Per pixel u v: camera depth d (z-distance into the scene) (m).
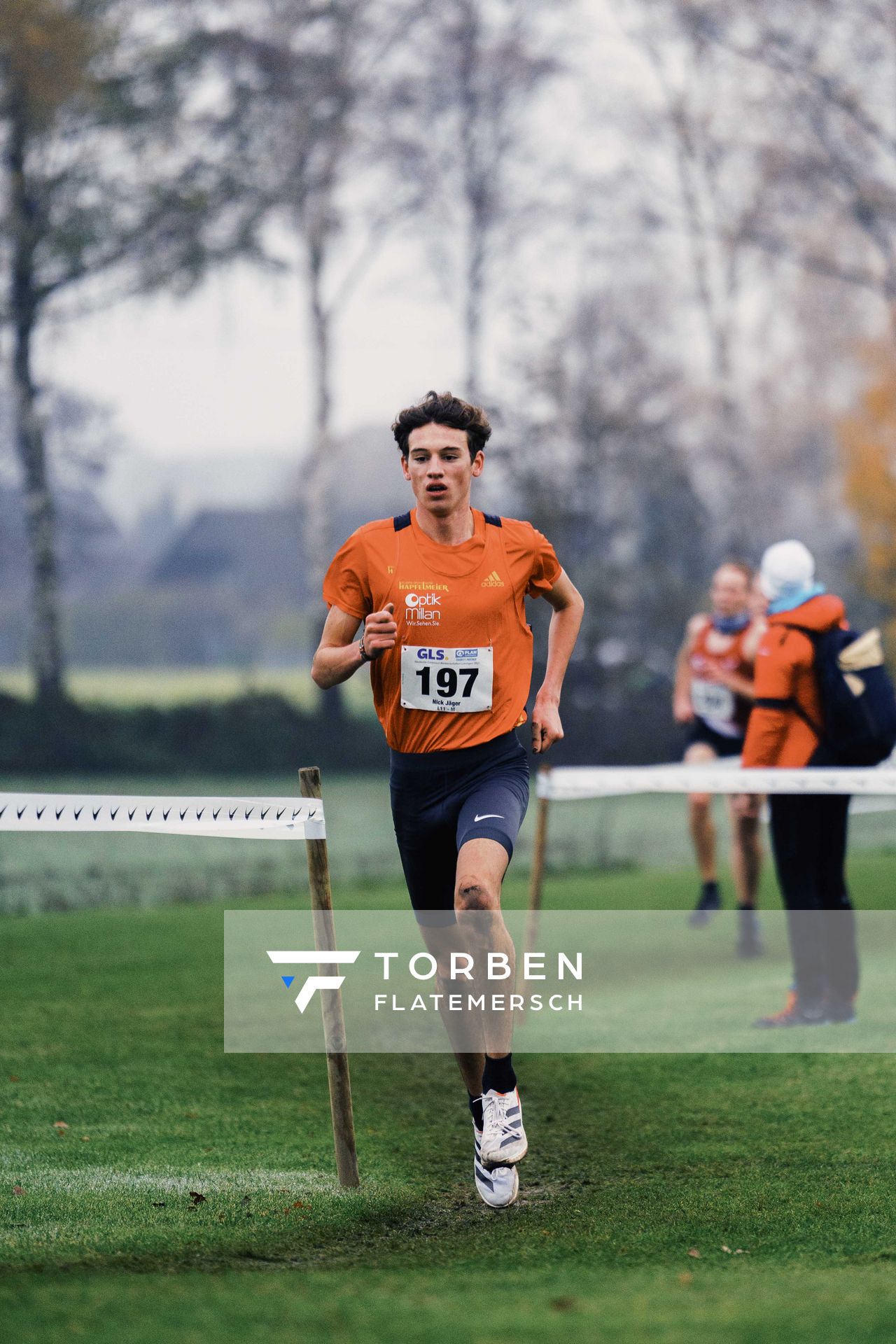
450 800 12.47
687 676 26.70
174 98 76.31
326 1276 9.58
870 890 31.41
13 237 76.25
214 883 37.38
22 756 80.00
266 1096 15.57
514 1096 11.75
